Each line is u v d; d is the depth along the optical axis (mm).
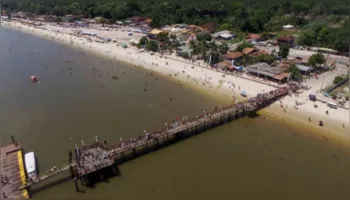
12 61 139375
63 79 118188
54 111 92250
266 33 169375
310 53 142250
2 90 106875
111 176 66125
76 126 83875
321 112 90188
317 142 78312
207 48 140500
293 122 86938
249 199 59969
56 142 76500
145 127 83812
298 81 109312
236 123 87688
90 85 112500
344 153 74062
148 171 67750
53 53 152375
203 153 74312
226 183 64375
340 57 136625
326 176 66625
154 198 60094
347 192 62188
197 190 62250
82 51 154375
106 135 79625
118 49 154750
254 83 110562
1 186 60562
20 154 70250
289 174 67188
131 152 74438
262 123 87312
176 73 122875
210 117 85125
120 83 114688
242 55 132000
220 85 110375
